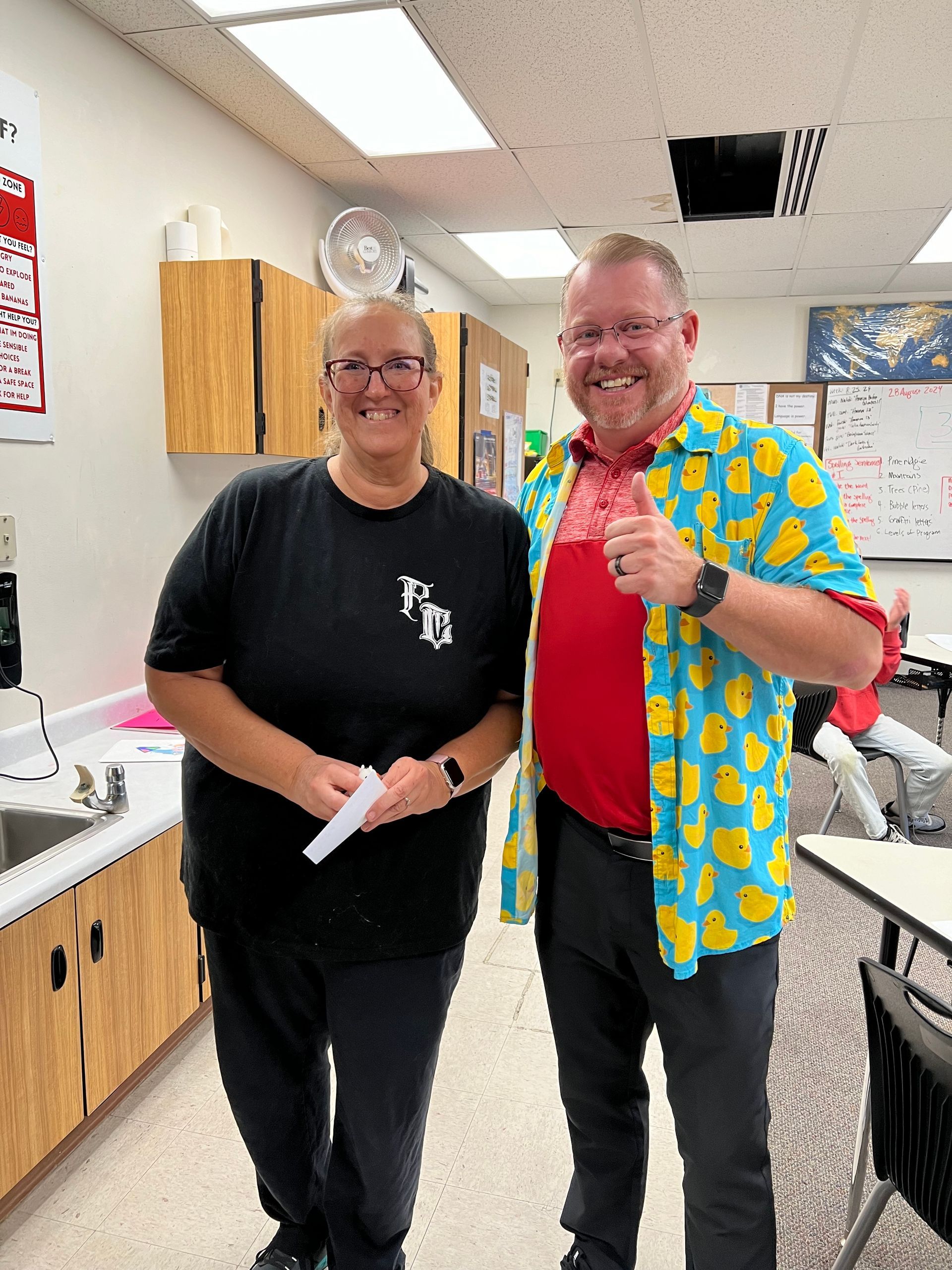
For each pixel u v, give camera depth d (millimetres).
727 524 1178
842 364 6102
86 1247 1584
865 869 1480
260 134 3232
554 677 1274
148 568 2727
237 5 2332
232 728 1214
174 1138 1867
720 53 2643
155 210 2674
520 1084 2068
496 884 3207
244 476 1296
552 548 1311
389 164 3564
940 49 2611
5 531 2168
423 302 4008
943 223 4348
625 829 1232
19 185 2125
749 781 1175
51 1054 1643
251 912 1268
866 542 6254
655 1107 2018
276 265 3457
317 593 1228
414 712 1241
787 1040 2275
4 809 1956
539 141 3328
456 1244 1603
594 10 2396
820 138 3297
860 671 1098
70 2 2271
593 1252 1406
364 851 1250
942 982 2555
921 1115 1106
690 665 1152
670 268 1233
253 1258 1563
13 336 2141
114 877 1799
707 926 1172
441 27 2473
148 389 2674
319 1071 1435
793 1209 1706
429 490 1300
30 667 2295
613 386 1231
